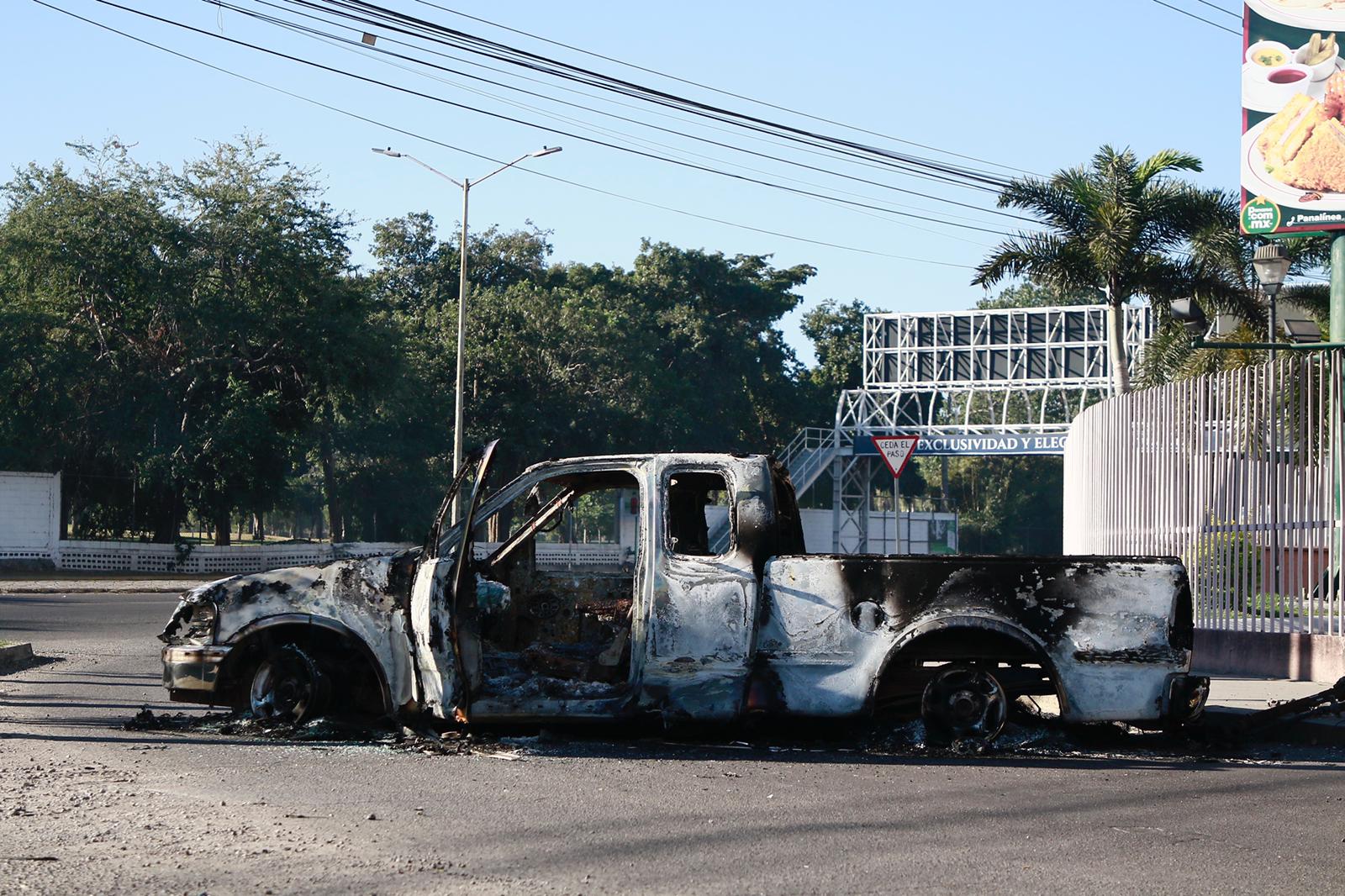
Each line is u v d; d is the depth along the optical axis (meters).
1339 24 19.44
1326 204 19.38
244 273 49.31
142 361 48.19
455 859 6.04
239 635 9.88
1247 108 19.91
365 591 9.84
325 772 8.34
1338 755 9.97
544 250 87.69
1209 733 10.48
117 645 18.33
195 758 8.80
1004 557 9.56
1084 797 7.89
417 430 68.69
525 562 10.83
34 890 5.43
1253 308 30.95
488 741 9.65
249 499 50.59
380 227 85.12
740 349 91.12
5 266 46.75
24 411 45.69
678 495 10.61
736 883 5.68
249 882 5.60
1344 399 13.47
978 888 5.66
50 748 9.19
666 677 9.46
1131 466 17.41
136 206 47.03
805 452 68.88
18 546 43.97
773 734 10.20
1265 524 14.41
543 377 67.44
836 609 9.53
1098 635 9.47
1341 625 13.38
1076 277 32.59
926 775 8.62
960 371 66.69
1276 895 5.70
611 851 6.23
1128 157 32.56
